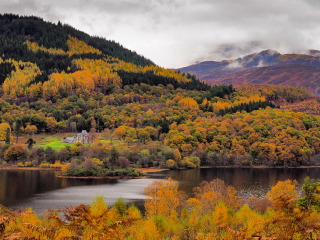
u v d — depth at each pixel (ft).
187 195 362.74
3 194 375.45
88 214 87.35
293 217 82.99
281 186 280.51
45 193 384.68
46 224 152.97
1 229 78.69
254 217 178.81
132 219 90.38
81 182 474.90
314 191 214.90
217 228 188.03
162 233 178.60
